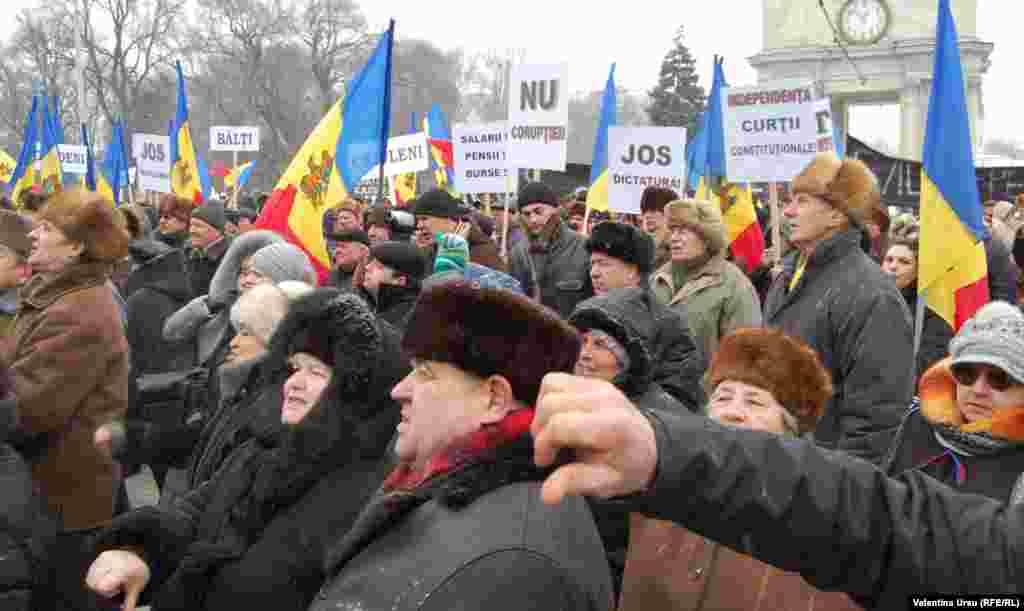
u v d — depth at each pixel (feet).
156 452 12.53
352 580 5.65
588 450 3.17
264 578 7.61
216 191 93.76
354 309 8.14
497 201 46.50
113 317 12.64
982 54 120.37
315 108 155.63
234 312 10.87
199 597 7.89
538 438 3.12
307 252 20.33
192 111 157.38
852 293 11.91
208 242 22.76
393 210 22.89
